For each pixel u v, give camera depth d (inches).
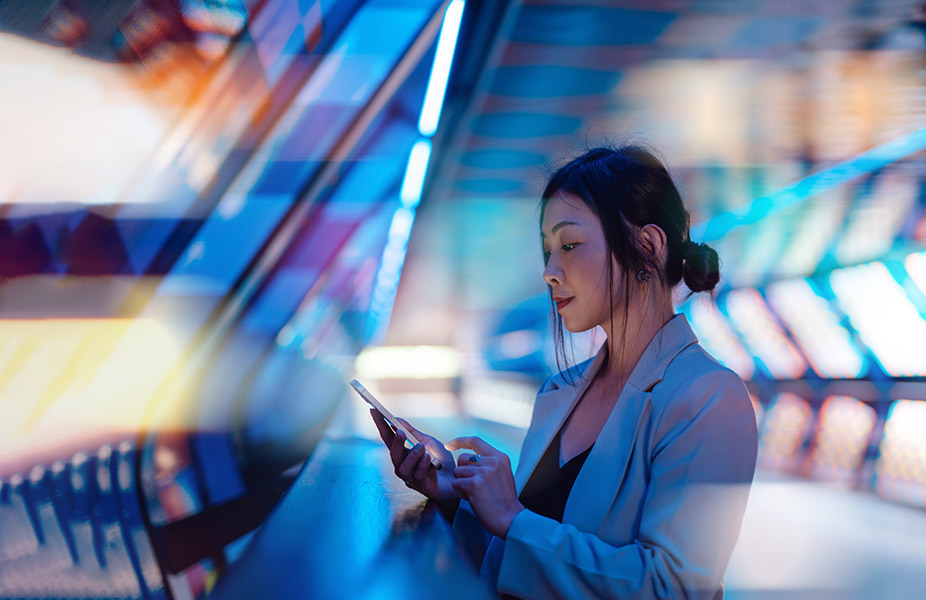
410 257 803.4
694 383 40.4
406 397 879.7
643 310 45.6
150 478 78.2
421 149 306.8
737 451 38.8
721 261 46.8
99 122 98.9
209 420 128.5
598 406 47.6
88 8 97.3
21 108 89.7
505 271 931.3
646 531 38.3
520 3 219.8
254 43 135.7
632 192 45.2
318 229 267.1
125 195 106.0
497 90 282.2
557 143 337.1
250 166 151.9
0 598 47.5
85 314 89.1
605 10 235.9
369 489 51.8
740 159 388.5
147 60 107.8
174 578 75.5
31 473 61.6
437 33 207.9
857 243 517.3
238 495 125.0
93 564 58.1
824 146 365.1
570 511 42.5
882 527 181.6
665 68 277.7
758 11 241.8
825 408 424.2
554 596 37.4
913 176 404.5
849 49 267.6
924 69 282.0
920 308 497.4
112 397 84.2
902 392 376.2
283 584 28.4
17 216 87.7
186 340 121.6
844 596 128.4
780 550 159.0
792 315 618.8
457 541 35.9
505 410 609.3
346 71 174.7
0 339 79.0
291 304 257.1
